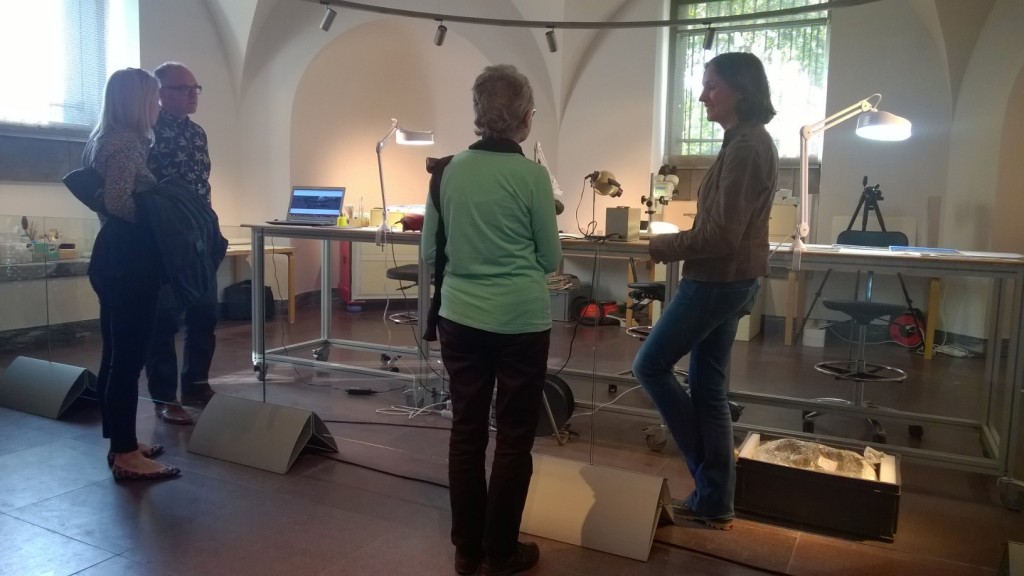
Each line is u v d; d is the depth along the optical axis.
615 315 3.07
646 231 3.52
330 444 2.79
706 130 6.60
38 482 2.45
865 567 1.98
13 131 4.62
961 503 2.48
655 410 2.87
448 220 1.79
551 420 2.82
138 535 2.07
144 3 5.28
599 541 2.05
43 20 4.78
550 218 1.77
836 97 5.74
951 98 5.41
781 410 3.64
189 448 2.78
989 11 5.09
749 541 2.12
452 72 6.70
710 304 2.01
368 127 6.75
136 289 2.38
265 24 6.05
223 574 1.86
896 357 4.95
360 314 5.86
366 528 2.14
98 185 2.34
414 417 3.32
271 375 3.73
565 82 6.50
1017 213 4.99
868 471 2.34
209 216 2.68
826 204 5.84
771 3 6.26
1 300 3.46
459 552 1.87
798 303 5.38
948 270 2.55
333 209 4.25
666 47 6.55
